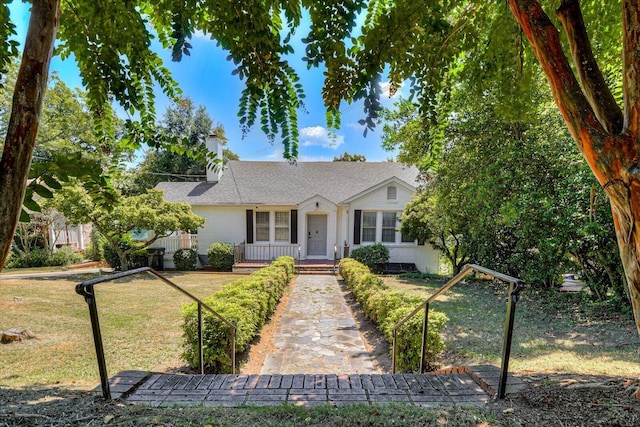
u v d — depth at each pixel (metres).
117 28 2.18
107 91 2.47
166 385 2.35
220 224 13.70
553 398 1.87
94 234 15.52
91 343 4.97
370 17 2.39
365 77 2.17
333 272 12.09
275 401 2.09
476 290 9.19
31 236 13.98
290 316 7.05
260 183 14.81
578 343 4.60
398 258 13.41
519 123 6.79
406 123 8.30
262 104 2.24
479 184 6.86
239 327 4.47
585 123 1.81
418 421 1.65
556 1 2.57
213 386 2.34
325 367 4.59
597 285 6.55
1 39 1.90
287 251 13.62
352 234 13.43
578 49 1.90
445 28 2.32
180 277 11.27
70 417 1.67
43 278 10.36
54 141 12.94
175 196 13.97
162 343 5.09
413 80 2.68
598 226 5.33
